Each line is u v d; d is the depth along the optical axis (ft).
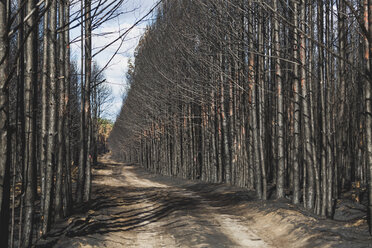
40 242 25.21
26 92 23.73
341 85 51.19
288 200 45.55
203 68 75.82
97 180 110.22
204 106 88.22
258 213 39.55
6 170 15.64
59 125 34.45
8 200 15.72
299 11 39.11
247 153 68.33
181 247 27.17
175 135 115.14
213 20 56.39
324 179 34.96
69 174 37.55
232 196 56.49
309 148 38.01
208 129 88.58
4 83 15.64
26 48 23.80
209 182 87.15
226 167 77.77
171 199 59.31
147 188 86.28
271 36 53.88
